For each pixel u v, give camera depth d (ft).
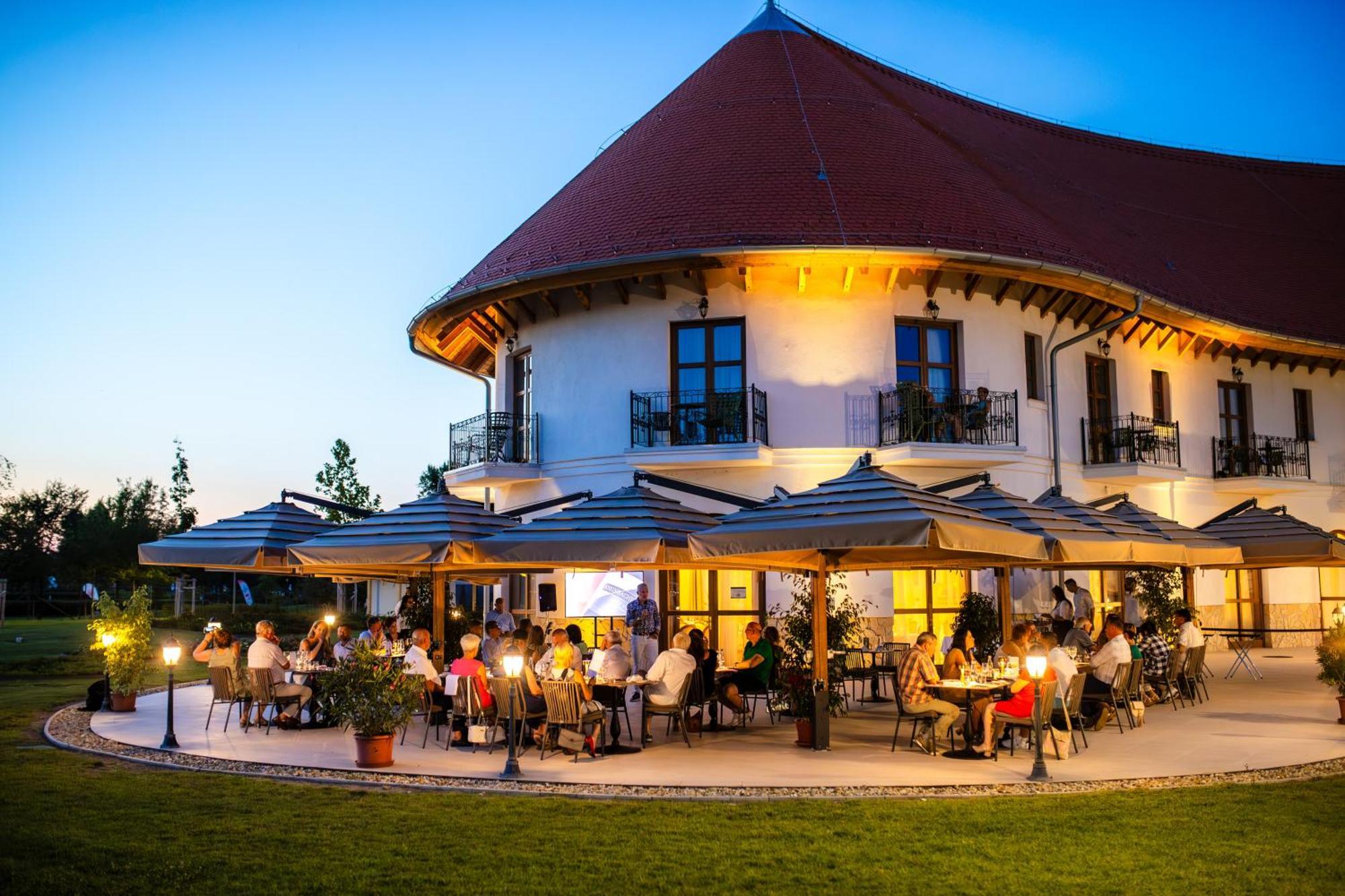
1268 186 124.57
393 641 60.64
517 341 83.30
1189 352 93.35
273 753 44.29
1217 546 61.57
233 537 60.18
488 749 45.37
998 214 76.95
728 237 69.05
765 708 60.59
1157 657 57.47
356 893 25.08
